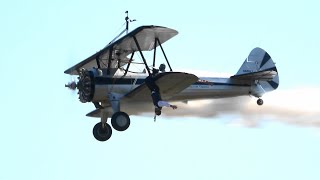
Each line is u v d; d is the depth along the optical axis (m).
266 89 114.44
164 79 96.31
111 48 99.88
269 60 115.31
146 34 98.19
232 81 107.44
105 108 102.25
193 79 96.25
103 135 103.62
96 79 99.75
